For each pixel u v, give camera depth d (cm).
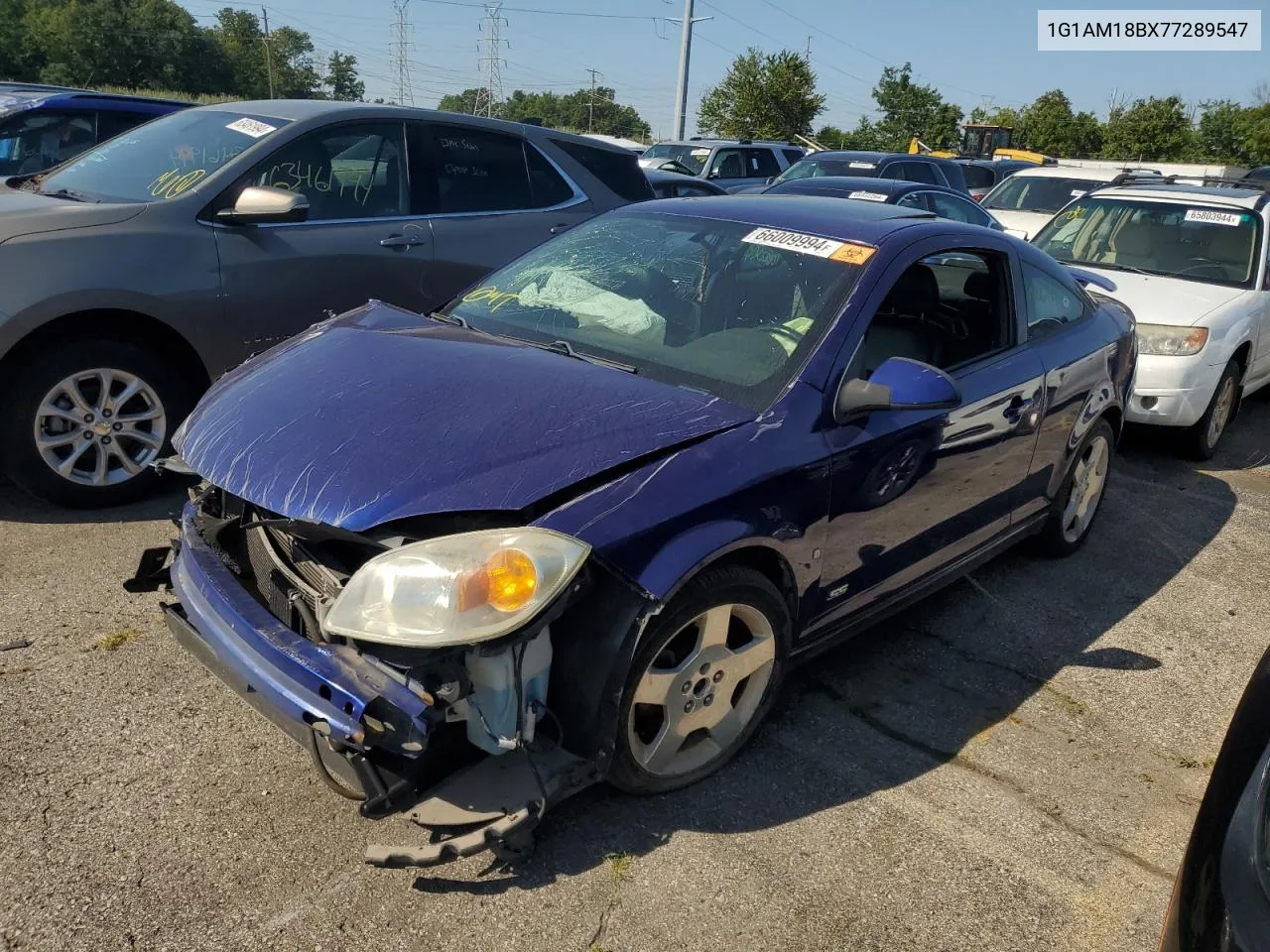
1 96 931
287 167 486
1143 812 300
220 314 454
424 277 532
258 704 240
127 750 283
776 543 273
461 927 230
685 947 231
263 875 242
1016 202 1249
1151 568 490
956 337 372
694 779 284
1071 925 251
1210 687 381
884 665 371
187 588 262
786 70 4116
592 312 334
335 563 247
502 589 215
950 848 274
